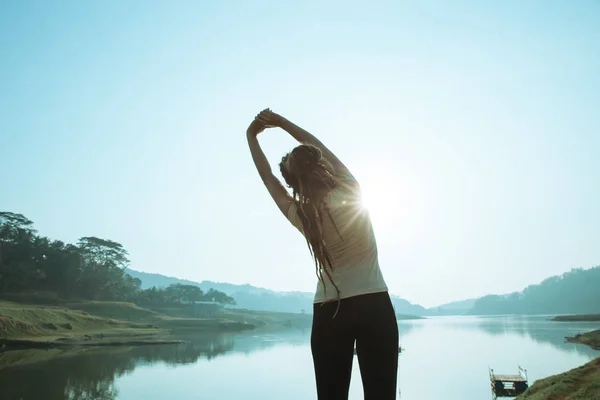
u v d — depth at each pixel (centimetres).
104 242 14588
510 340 8969
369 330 133
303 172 144
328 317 138
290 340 9969
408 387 3772
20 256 12562
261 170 169
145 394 3516
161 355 6322
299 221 150
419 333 13225
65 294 12938
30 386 3684
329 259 137
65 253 13362
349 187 144
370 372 131
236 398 3422
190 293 17262
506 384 3784
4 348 6694
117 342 7750
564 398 1375
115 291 14325
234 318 17288
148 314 13538
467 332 12756
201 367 5153
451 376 4375
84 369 4709
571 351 6400
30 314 8744
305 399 3388
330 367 137
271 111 174
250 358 6184
